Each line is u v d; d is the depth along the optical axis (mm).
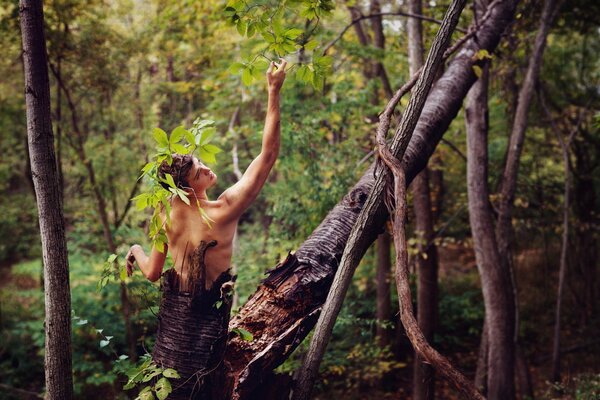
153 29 8758
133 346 7121
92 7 8258
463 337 11156
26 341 9945
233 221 2354
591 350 10227
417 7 6281
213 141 8484
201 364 2318
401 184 2273
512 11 4305
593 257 11625
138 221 9531
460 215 11117
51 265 2385
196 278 2299
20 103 10227
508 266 6754
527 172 10906
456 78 3646
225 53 8234
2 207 13609
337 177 6832
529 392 7875
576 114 10828
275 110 2328
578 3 8727
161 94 10227
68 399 2457
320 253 2752
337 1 8094
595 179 10953
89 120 10102
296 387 2521
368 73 8703
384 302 8578
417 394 6938
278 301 2627
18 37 7676
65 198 10609
